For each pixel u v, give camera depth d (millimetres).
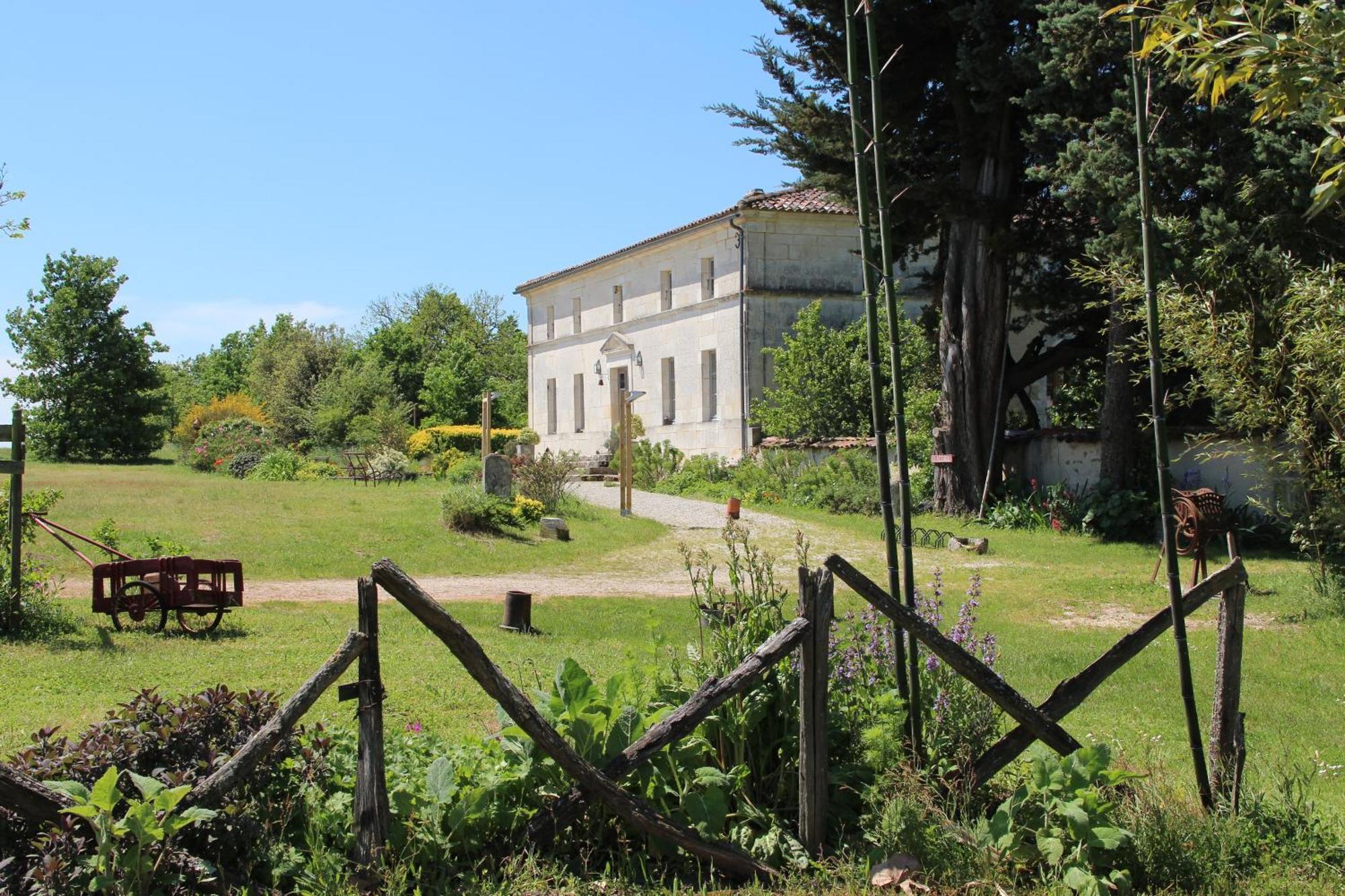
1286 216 16312
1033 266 24406
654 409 39281
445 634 4340
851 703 5535
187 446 47938
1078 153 18359
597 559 19531
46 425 47312
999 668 10102
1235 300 14211
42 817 3830
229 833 4199
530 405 49594
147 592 11156
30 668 8891
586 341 44406
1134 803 5113
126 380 48844
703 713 4719
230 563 11453
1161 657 11211
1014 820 4867
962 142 22812
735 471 32188
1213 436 20500
